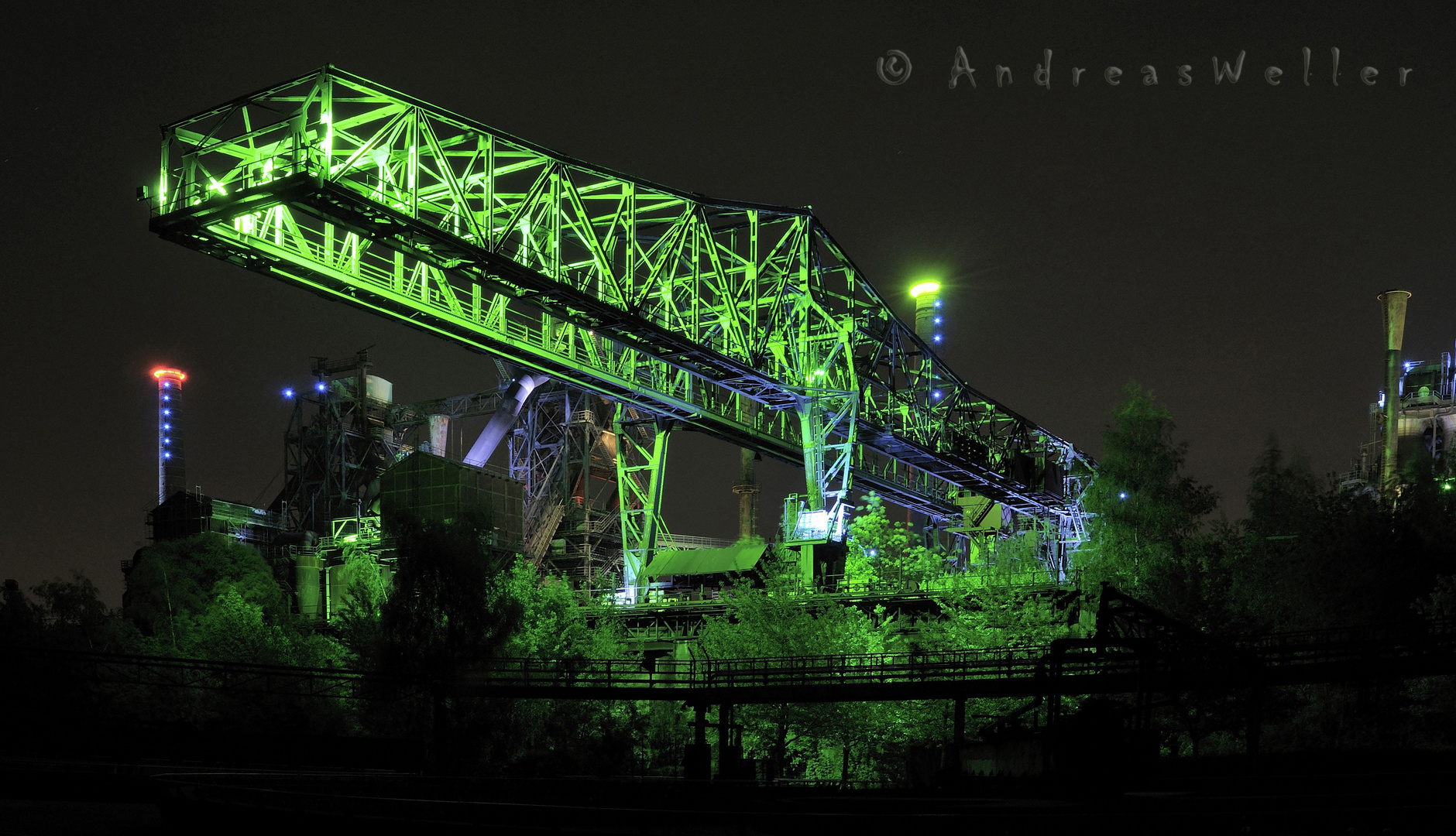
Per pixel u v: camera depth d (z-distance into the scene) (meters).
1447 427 116.25
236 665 51.88
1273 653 53.75
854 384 86.31
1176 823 23.16
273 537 119.12
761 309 84.75
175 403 147.38
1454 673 45.84
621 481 102.88
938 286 117.38
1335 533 61.47
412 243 57.81
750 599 71.06
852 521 86.94
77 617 78.81
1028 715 60.38
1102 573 63.59
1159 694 55.03
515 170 63.59
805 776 64.94
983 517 122.88
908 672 54.78
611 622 84.19
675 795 38.78
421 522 62.78
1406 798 25.36
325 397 126.00
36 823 28.53
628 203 69.69
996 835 23.05
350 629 67.88
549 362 76.06
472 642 61.06
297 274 60.19
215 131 55.31
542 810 24.19
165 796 27.20
